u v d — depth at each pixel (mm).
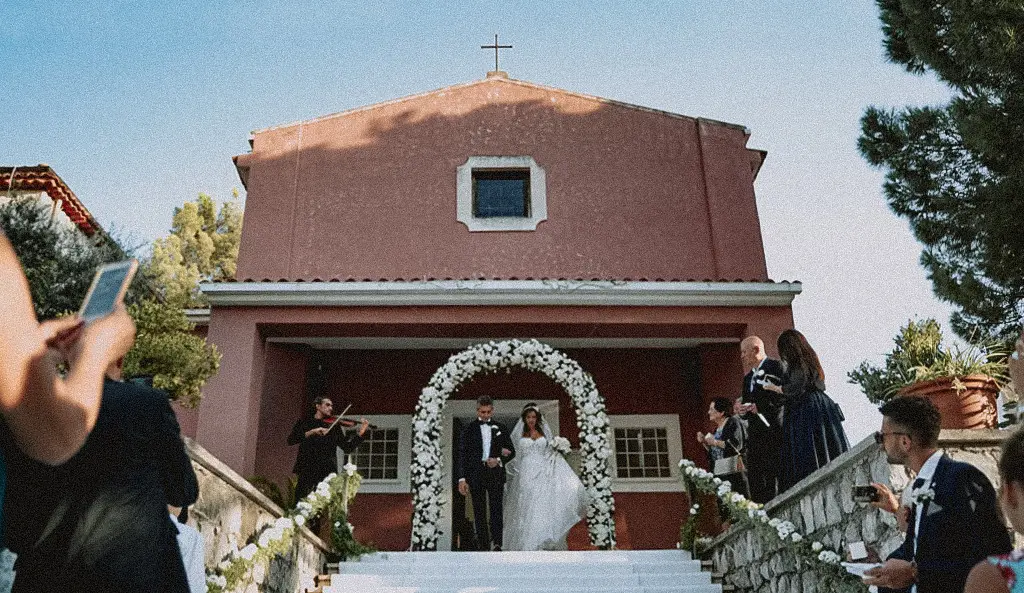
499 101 12773
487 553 8141
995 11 8977
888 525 4617
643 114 12750
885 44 10930
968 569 2861
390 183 12148
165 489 2170
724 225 11945
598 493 10008
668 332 10805
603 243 11852
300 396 11016
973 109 9359
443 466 11742
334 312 10453
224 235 27062
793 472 6184
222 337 10297
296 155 12250
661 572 7910
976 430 4547
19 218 10648
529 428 10117
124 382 2221
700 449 11773
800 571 5988
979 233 10250
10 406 1301
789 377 6309
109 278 1639
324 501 7496
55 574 1873
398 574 7773
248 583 5789
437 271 11602
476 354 10656
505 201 12367
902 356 5414
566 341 11852
